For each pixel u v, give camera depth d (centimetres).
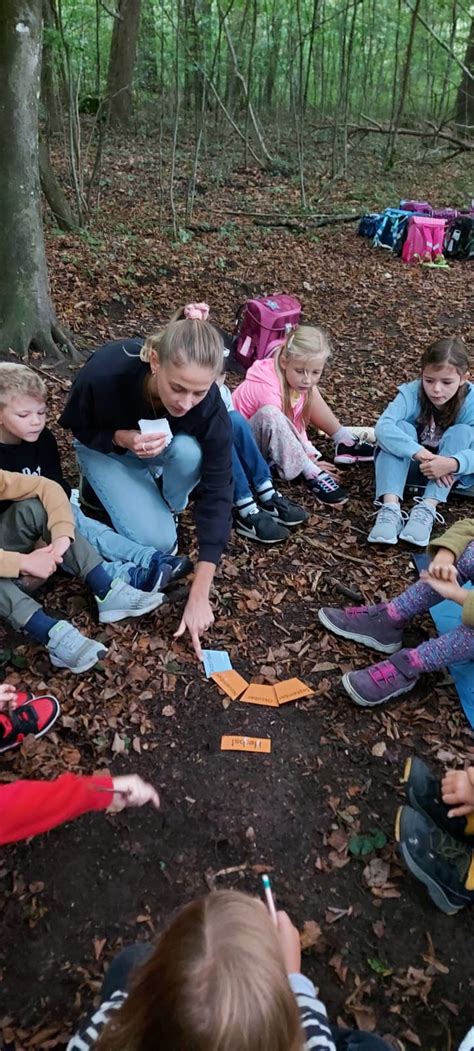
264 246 781
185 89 1211
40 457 293
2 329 459
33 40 401
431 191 1096
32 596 288
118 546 291
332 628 278
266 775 225
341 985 175
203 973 85
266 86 1433
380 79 1548
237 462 325
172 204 772
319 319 609
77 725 235
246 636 279
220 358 219
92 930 183
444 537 259
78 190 723
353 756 233
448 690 258
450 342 339
